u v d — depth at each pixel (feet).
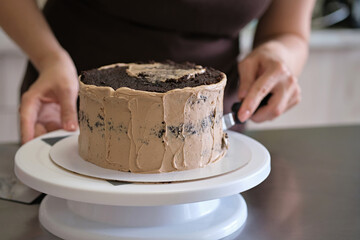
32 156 2.17
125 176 1.97
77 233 1.95
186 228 1.98
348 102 6.93
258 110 2.86
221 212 2.10
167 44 3.36
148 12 3.24
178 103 1.99
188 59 3.43
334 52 6.65
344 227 2.07
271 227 2.07
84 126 2.15
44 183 1.88
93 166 2.08
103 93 2.00
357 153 3.00
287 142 3.18
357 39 6.55
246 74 3.01
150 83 2.08
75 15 3.41
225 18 3.38
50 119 2.93
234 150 2.28
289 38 3.51
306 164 2.80
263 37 3.77
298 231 2.04
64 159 2.15
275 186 2.48
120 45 3.37
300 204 2.28
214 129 2.12
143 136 2.00
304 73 6.65
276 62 2.90
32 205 2.24
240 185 1.91
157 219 1.99
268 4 3.57
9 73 5.68
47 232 2.02
